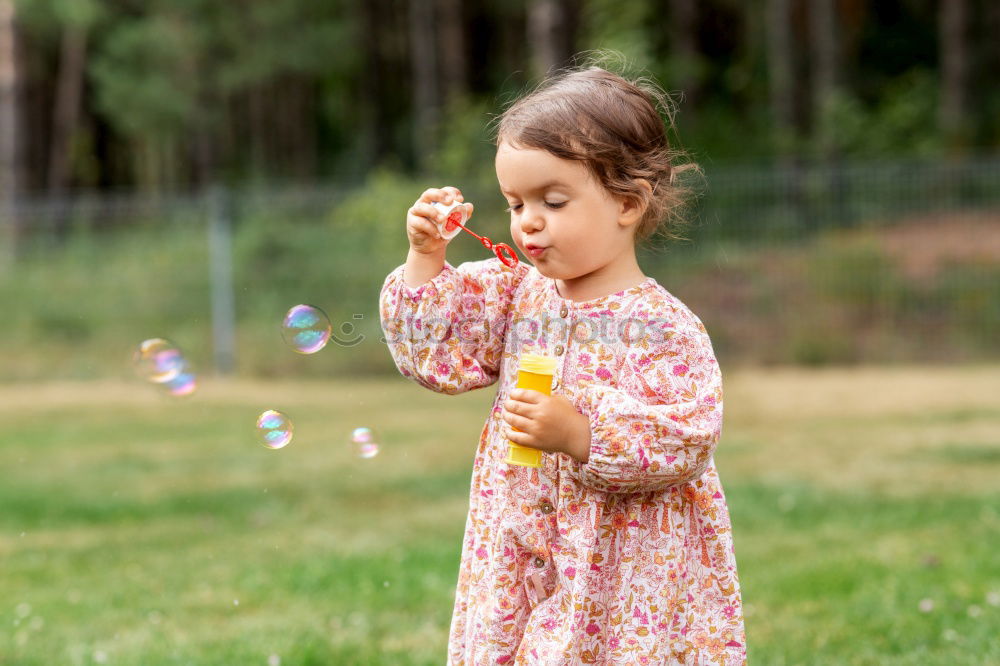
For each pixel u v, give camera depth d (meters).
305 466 7.29
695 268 11.72
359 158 26.92
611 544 2.24
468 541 2.39
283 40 20.66
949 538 4.87
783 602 4.00
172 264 12.25
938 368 10.98
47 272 12.43
